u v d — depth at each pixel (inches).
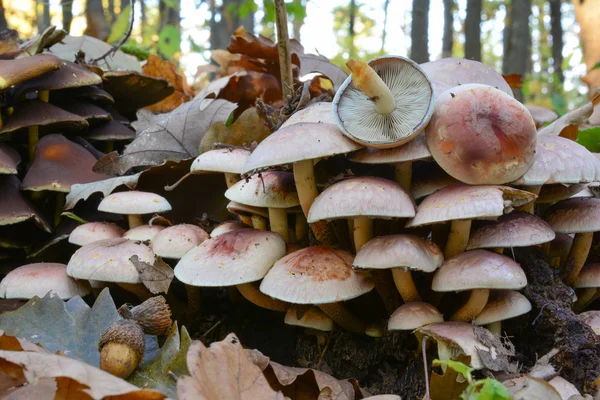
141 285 18.8
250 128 22.3
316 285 16.0
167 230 18.6
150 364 15.2
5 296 17.9
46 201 21.9
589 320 16.8
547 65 131.4
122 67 36.1
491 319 15.9
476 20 52.4
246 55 30.7
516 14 71.6
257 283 18.1
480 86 15.9
